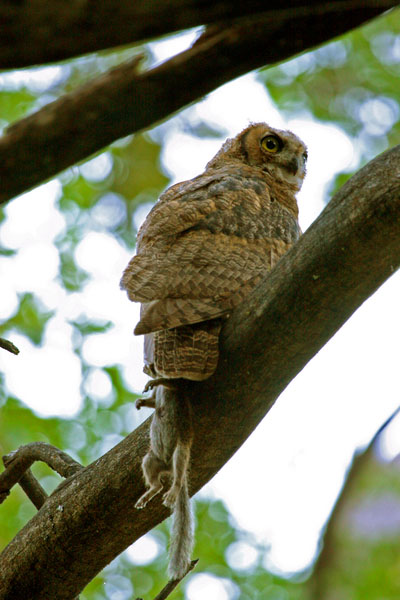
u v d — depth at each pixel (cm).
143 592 1595
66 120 496
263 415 855
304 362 823
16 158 498
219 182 1073
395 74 2297
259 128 1446
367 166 767
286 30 504
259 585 1678
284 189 1395
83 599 1576
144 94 503
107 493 876
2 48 425
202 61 505
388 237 742
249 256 930
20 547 922
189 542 783
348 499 1944
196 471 876
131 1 420
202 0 438
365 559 1909
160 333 839
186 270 877
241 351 816
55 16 415
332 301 779
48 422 1730
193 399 827
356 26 511
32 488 1073
